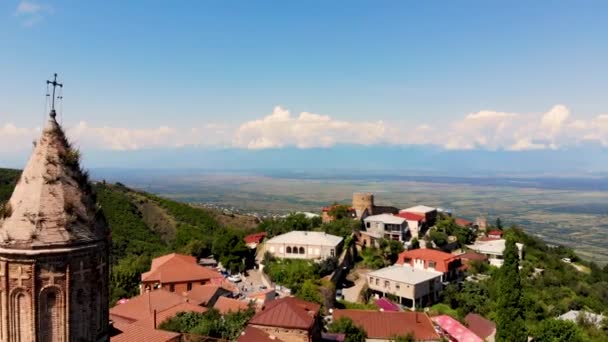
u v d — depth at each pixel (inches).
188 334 1940.2
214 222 6633.9
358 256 4557.1
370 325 2694.4
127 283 3553.2
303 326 1889.8
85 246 669.3
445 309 3634.4
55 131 695.1
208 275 3430.1
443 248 5167.3
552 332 2962.6
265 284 3730.3
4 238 633.0
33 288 633.0
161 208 6870.1
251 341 1760.6
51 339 648.4
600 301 4424.2
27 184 663.8
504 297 2770.7
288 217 5492.1
